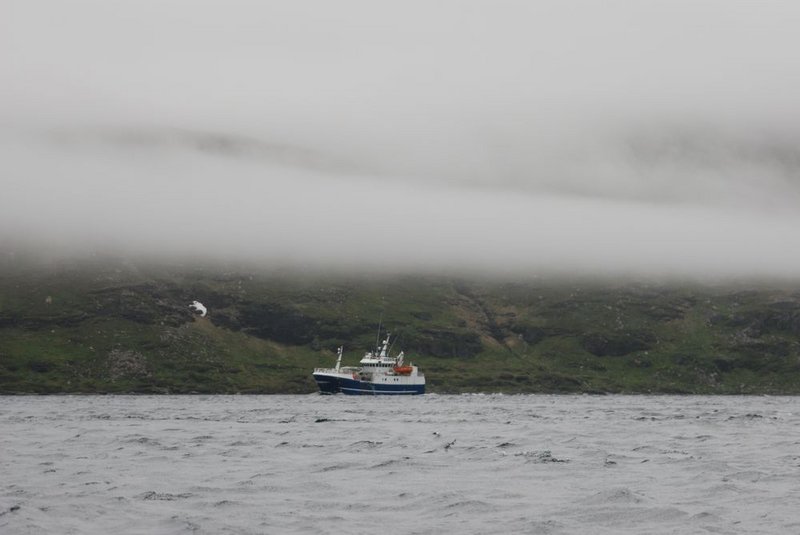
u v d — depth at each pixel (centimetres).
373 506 12169
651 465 17025
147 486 14012
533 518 11312
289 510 11844
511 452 19362
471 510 11894
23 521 10925
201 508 11962
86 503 12275
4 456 18650
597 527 10812
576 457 18462
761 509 11938
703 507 12069
